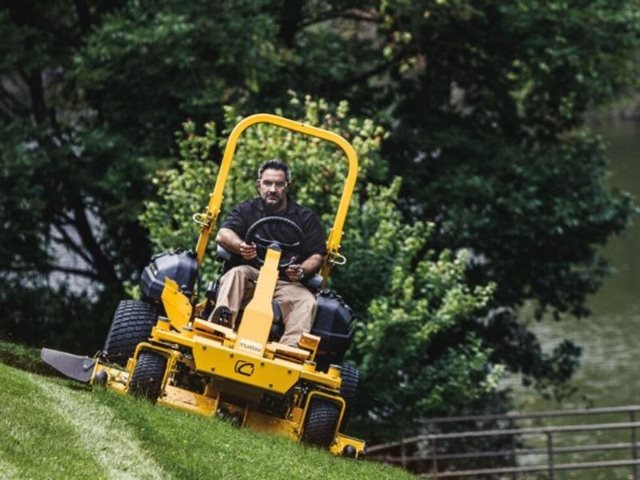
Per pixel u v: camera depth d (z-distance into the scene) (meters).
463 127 60.66
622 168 175.62
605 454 78.62
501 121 62.09
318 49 58.38
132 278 59.16
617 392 91.69
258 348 23.56
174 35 50.88
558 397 63.34
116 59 51.88
